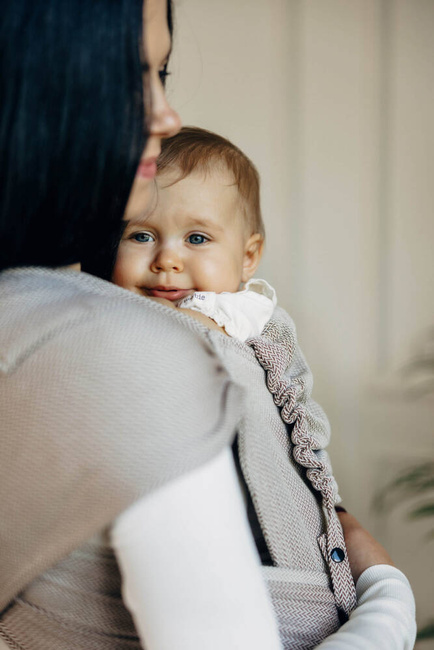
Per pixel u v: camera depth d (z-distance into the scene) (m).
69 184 0.48
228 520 0.43
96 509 0.42
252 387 0.71
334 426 2.01
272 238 2.00
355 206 1.96
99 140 0.47
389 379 1.96
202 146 1.08
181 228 1.03
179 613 0.41
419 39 1.89
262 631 0.43
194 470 0.42
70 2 0.45
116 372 0.44
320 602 0.64
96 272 0.74
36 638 0.51
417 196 1.92
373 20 1.91
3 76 0.45
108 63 0.46
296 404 0.75
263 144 1.98
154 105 0.53
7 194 0.48
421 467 1.89
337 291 1.98
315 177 1.97
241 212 1.10
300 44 1.95
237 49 1.97
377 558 0.76
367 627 0.58
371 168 1.94
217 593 0.42
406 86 1.90
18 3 0.44
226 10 1.97
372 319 1.97
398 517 1.99
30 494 0.44
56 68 0.45
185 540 0.41
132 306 0.51
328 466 0.79
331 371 2.00
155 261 1.03
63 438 0.43
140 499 0.41
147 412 0.43
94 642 0.50
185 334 0.50
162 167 1.04
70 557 0.49
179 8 1.96
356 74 1.93
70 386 0.44
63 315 0.48
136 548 0.41
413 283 1.94
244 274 1.21
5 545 0.45
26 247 0.52
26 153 0.46
